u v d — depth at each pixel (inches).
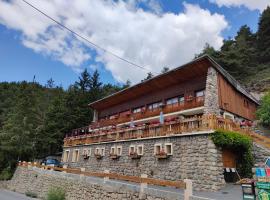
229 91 865.5
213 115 567.5
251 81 1606.8
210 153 531.5
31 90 2810.0
